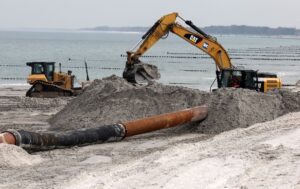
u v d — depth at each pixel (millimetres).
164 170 13344
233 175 12492
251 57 119562
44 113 28703
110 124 20984
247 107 22828
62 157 17500
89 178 13508
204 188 11594
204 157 14500
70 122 23375
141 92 24203
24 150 17188
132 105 23594
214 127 22094
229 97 23188
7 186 13508
